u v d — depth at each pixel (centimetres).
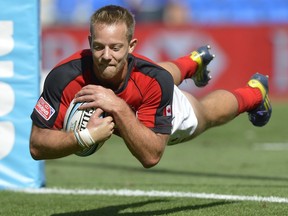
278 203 1962
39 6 2427
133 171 3052
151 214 1864
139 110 1589
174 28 6125
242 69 6116
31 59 2412
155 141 1523
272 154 3566
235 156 3519
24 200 2188
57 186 2502
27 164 2452
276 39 6088
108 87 1566
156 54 6128
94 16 1465
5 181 2455
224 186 2389
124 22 1461
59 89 1555
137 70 1580
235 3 7762
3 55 2417
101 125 1462
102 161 3450
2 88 2427
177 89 1842
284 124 4878
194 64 2041
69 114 1508
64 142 1485
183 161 3381
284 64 6094
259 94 2033
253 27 6100
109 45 1449
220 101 1944
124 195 2244
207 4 7769
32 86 2419
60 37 6222
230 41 6109
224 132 4619
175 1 7506
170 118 1600
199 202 2036
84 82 1556
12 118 2436
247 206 1919
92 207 2036
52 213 1952
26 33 2411
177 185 2467
